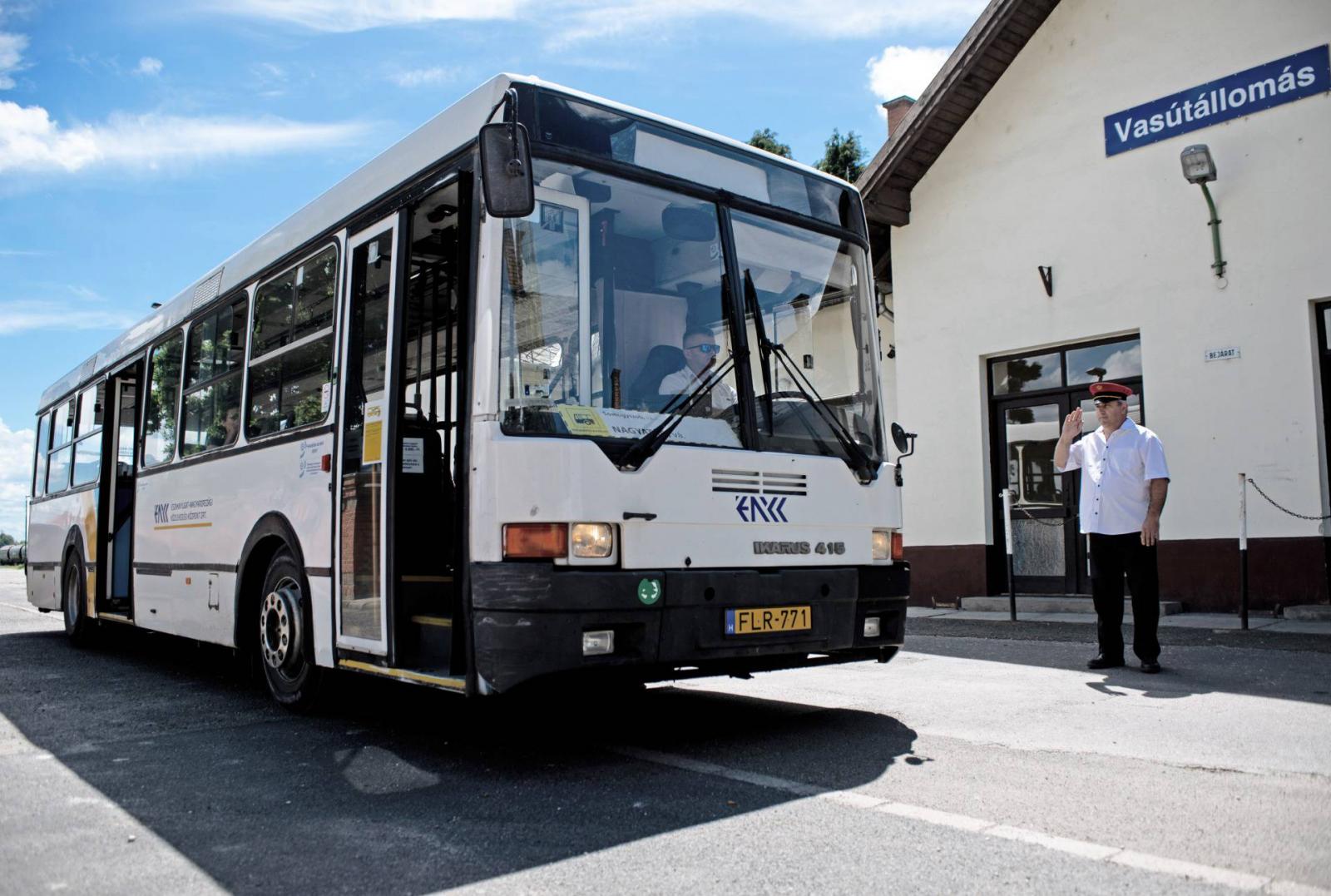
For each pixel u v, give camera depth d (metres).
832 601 5.54
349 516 5.91
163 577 8.70
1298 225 10.35
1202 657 7.81
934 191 13.31
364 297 6.02
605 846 3.80
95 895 3.46
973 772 4.72
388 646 5.45
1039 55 12.31
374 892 3.42
